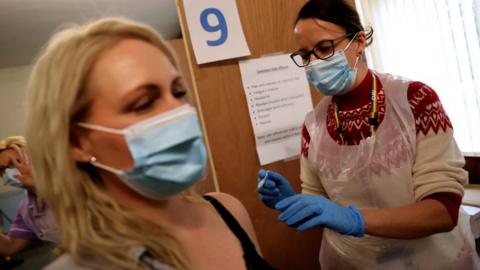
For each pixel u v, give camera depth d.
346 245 1.21
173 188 0.65
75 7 2.27
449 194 0.94
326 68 1.08
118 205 0.62
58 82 0.56
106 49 0.58
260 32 1.48
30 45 2.78
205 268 0.65
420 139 1.00
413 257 1.10
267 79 1.49
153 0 2.48
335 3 1.08
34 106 0.58
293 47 1.56
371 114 1.07
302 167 1.34
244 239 0.74
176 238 0.63
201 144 0.66
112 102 0.57
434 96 1.00
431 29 2.08
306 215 0.92
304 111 1.58
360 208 1.12
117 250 0.56
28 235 1.60
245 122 1.45
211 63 1.37
